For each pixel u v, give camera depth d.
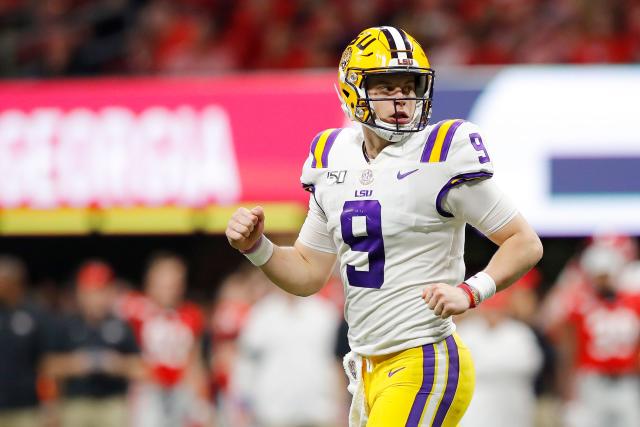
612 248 35.50
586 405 35.41
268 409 30.95
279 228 33.41
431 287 12.98
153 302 34.84
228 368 35.91
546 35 43.66
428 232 13.70
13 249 42.78
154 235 43.19
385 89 13.80
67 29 46.66
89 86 34.22
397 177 13.72
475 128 13.73
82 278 33.97
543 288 41.03
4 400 32.34
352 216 13.92
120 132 33.88
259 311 31.44
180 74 44.56
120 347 33.81
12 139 34.03
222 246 43.41
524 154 32.53
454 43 43.78
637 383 35.41
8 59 45.66
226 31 45.78
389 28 14.07
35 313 32.97
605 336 35.25
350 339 14.51
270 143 33.44
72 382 33.47
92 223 34.44
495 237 13.65
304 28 45.41
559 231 32.38
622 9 43.72
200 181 33.50
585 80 32.56
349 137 14.51
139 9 47.03
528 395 31.45
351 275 14.08
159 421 34.34
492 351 31.05
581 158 32.44
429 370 13.75
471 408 31.11
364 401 14.34
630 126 32.34
